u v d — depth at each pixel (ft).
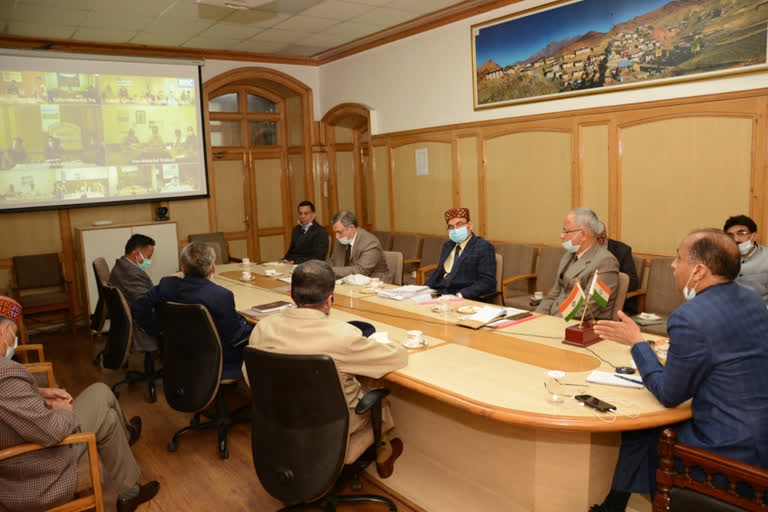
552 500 6.85
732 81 12.34
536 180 16.70
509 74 16.83
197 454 10.09
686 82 13.06
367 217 25.93
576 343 8.01
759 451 5.41
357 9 16.93
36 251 19.65
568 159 15.79
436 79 19.25
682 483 5.37
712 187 12.99
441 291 13.60
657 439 6.38
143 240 13.37
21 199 19.02
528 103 16.52
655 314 12.93
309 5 16.26
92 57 19.77
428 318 9.85
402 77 20.56
